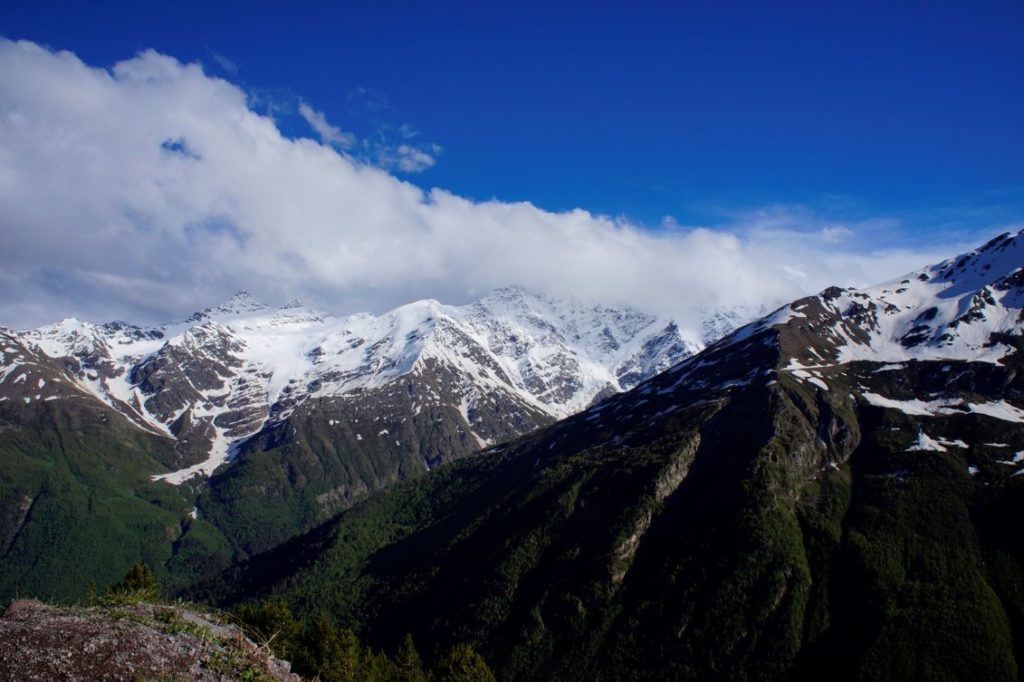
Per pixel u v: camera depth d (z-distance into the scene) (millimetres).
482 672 137875
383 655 137750
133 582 114000
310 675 96375
